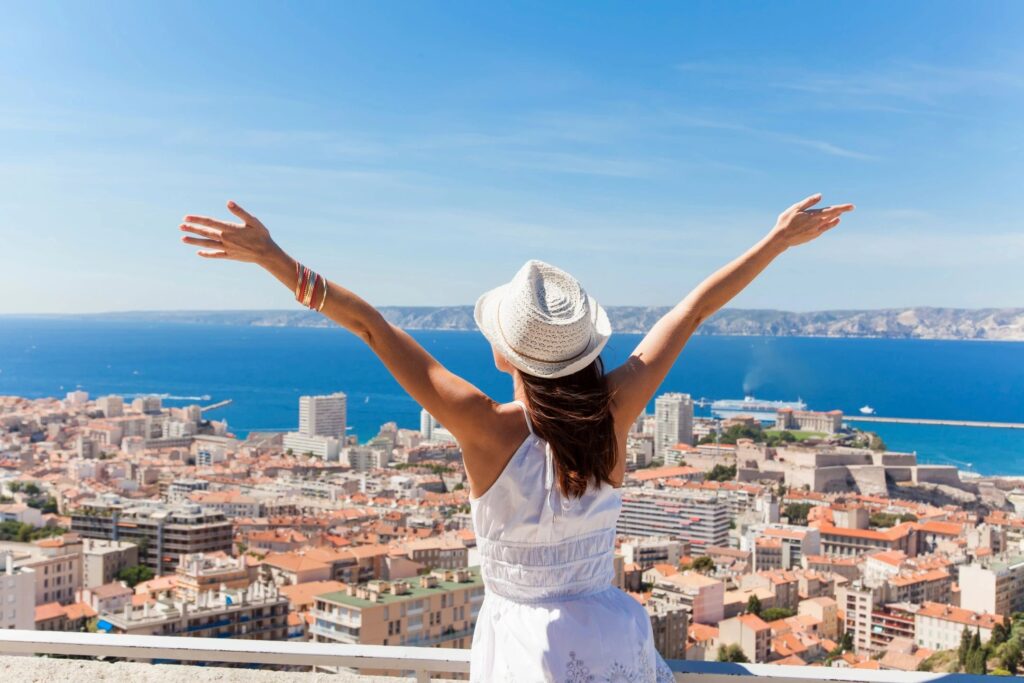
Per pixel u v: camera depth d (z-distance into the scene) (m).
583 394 1.39
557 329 1.36
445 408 1.37
